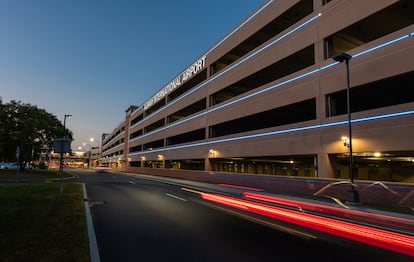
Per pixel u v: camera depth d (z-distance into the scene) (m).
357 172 36.38
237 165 44.72
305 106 24.88
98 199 14.91
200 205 13.41
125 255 6.00
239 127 37.94
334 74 18.25
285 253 6.32
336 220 10.30
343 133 17.25
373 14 16.47
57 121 48.69
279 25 25.91
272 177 22.17
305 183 19.12
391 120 14.80
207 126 34.12
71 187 19.56
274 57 24.09
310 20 20.77
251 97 26.39
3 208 9.80
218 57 33.47
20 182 24.47
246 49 31.02
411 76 18.27
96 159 139.38
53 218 8.62
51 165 122.44
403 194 13.52
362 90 21.62
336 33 18.86
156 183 28.73
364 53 16.59
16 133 36.28
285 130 21.89
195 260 5.75
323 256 6.18
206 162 33.47
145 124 61.12
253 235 7.86
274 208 12.96
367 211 12.05
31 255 5.23
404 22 18.89
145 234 7.77
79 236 6.74
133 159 66.50
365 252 6.52
